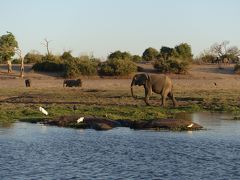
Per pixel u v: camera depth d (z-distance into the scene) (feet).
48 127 97.91
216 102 141.90
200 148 73.77
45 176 57.06
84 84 224.53
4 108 125.80
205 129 93.45
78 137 84.79
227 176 56.65
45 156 68.74
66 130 93.45
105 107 125.90
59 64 273.75
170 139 81.76
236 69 274.77
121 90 192.03
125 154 69.67
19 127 97.71
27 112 116.47
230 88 209.67
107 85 222.28
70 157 68.03
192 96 162.20
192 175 57.16
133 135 86.38
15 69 288.71
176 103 137.08
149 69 276.00
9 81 239.50
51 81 240.32
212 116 114.83
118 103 139.13
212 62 354.13
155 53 359.25
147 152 70.90
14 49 274.77
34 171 59.57
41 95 167.53
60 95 167.12
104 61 286.25
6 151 72.28
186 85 222.07
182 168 60.64
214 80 244.63
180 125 93.97
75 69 254.88
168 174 57.72
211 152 70.69
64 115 109.29
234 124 100.89
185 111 123.95
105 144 77.87
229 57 353.92
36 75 265.95
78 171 59.52
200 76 260.83
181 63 269.03
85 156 68.59
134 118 105.91
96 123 96.73
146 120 100.32
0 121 106.73
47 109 122.83
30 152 71.61
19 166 62.23
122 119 103.19
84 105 133.08
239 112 123.65
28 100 150.00
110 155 69.15
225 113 121.60
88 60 270.26
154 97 156.56
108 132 90.38
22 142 80.12
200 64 323.57
